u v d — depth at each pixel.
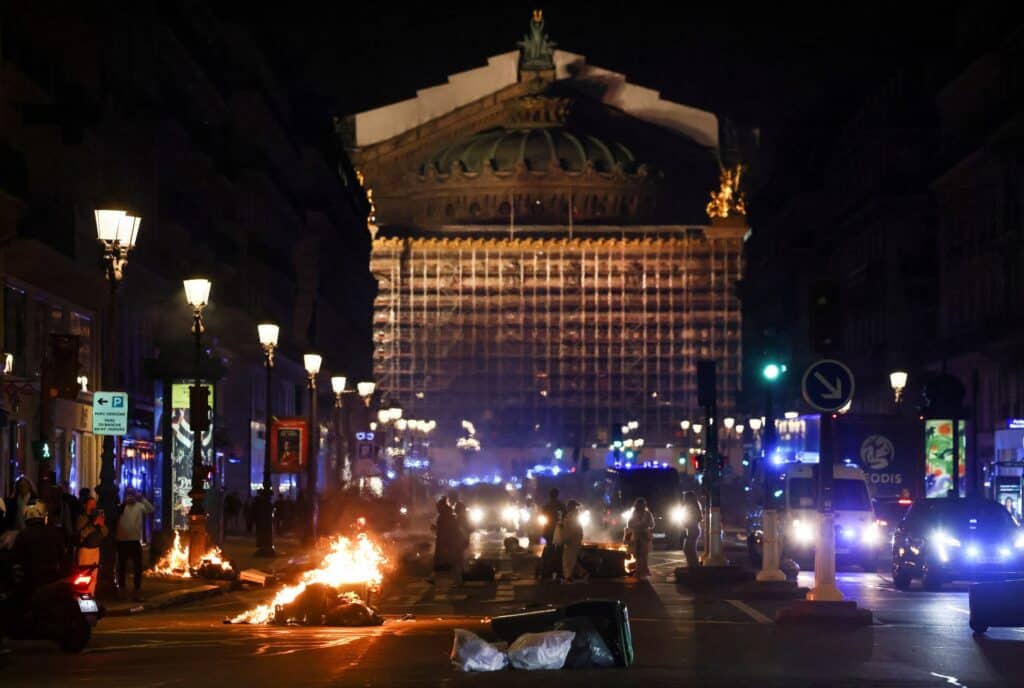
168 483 47.88
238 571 46.03
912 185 104.38
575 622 23.09
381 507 88.06
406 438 156.12
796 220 135.50
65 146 55.22
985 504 45.62
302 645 26.64
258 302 95.44
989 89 91.00
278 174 108.62
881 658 25.02
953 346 90.06
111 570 37.44
